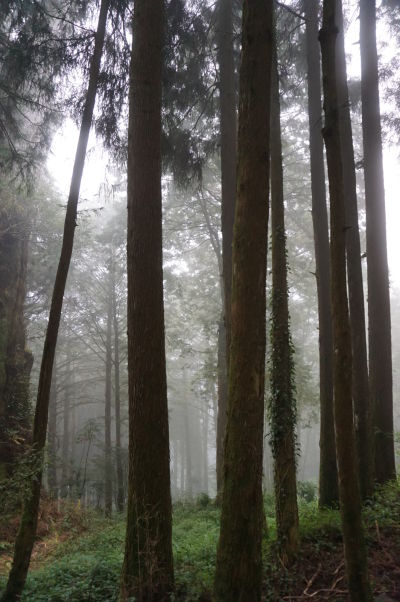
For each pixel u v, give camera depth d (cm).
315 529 715
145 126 637
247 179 480
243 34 511
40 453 570
